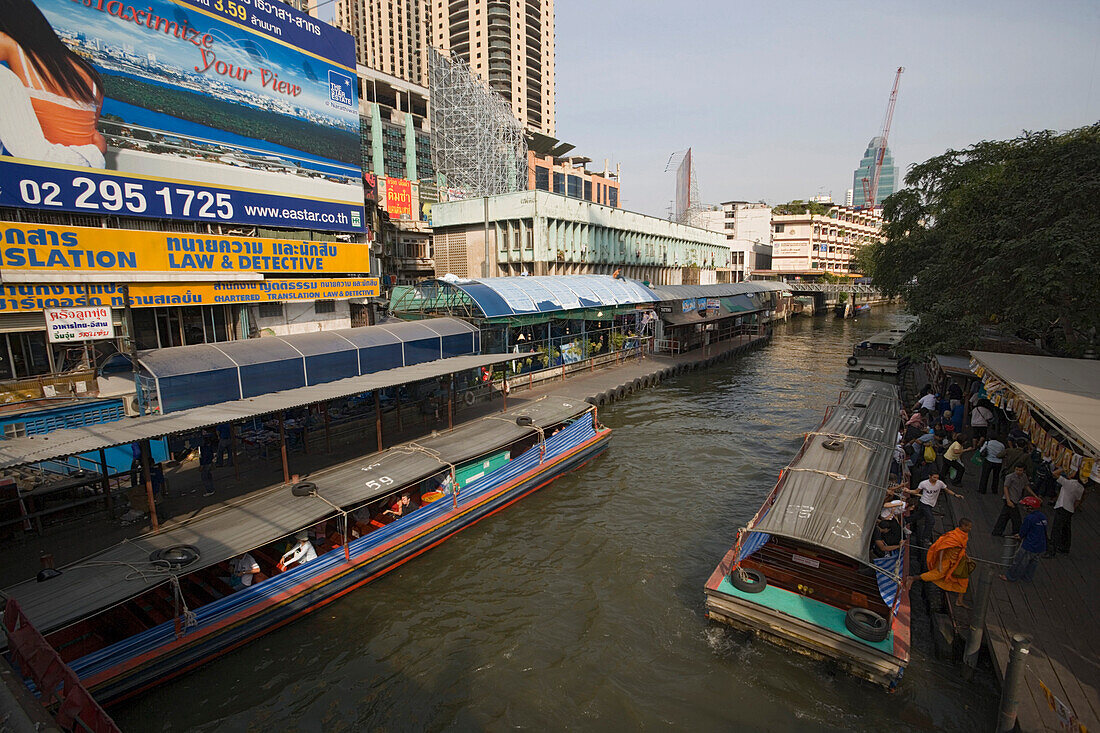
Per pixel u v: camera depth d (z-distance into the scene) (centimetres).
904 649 878
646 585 1232
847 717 875
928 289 2216
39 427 1488
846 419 1667
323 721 896
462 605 1175
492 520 1543
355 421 1934
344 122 2370
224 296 1923
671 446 2156
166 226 1814
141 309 1756
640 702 918
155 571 941
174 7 1764
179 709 914
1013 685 740
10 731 434
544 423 1803
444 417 2172
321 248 2262
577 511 1600
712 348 4353
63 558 1142
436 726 884
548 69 11644
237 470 1559
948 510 1352
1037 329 1988
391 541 1278
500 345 2692
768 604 1001
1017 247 1705
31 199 1484
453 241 4459
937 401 2183
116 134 1647
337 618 1130
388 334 2056
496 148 5962
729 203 9512
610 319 3350
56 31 1508
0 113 1420
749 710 895
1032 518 1002
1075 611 946
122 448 1617
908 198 2748
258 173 2031
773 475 1855
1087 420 910
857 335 5906
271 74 2064
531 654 1032
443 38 11281
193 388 1475
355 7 10888
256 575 1130
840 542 955
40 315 1522
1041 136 1867
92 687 846
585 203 4441
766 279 9244
